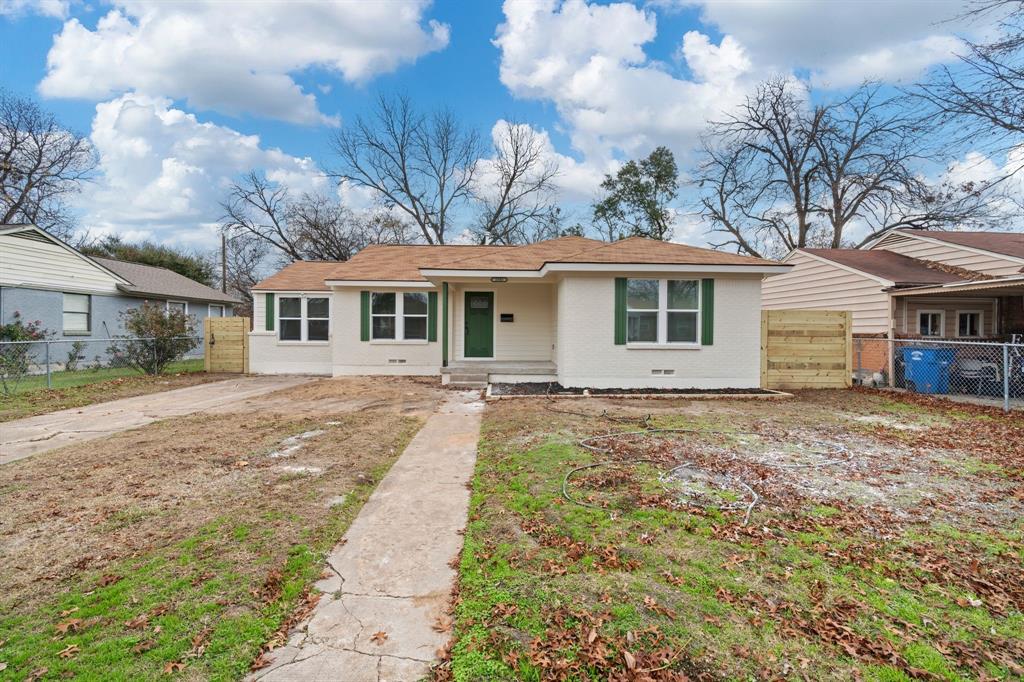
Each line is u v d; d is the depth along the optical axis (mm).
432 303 14312
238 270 36219
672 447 5750
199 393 10781
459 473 5012
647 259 10367
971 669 2139
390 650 2305
